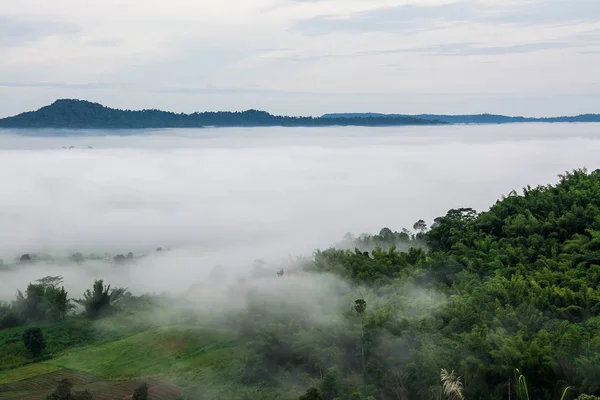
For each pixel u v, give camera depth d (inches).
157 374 1809.8
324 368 1555.1
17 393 1775.3
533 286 1675.7
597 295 1550.2
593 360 1165.1
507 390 1258.0
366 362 1536.7
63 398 1446.9
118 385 1754.4
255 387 1593.3
